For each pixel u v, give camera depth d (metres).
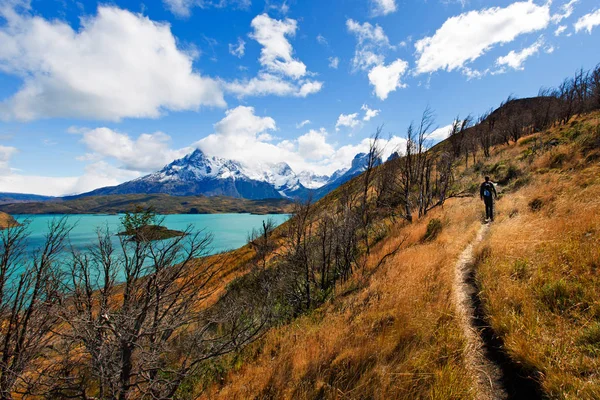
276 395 4.35
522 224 7.30
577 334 3.11
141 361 4.08
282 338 6.57
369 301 6.20
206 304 10.79
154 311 4.54
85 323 4.04
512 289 4.27
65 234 5.63
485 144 31.94
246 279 14.77
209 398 5.32
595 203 6.47
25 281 5.25
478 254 6.60
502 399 2.82
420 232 11.02
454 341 3.72
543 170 13.98
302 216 12.77
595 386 2.40
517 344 3.20
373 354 4.10
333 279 10.09
